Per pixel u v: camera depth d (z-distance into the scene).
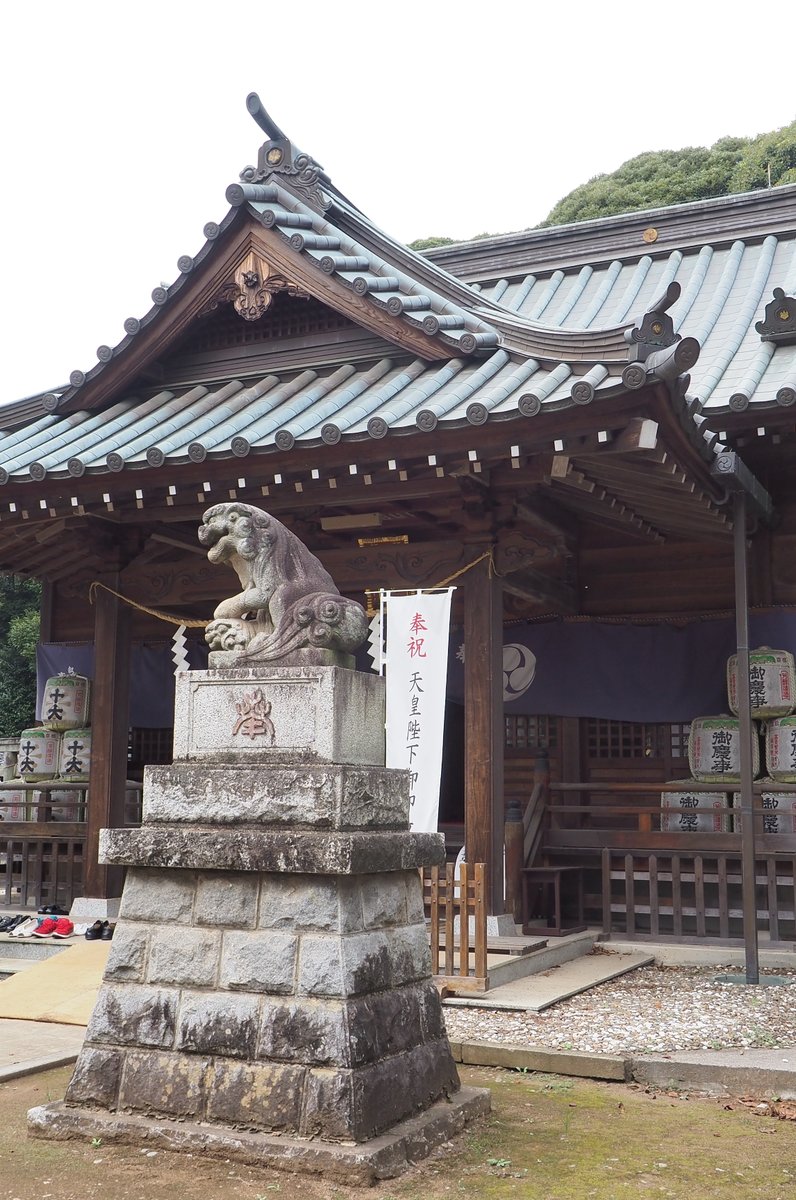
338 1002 4.97
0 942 10.41
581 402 8.45
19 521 11.42
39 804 12.72
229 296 11.56
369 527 11.91
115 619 12.19
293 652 5.64
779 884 10.80
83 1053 5.42
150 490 10.62
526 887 10.75
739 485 10.04
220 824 5.40
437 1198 4.59
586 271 16.44
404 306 10.68
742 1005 8.38
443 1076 5.68
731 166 33.44
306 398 10.88
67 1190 4.64
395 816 5.72
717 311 13.95
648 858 11.51
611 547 13.14
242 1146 4.88
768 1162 5.14
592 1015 7.93
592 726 13.22
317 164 12.07
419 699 9.87
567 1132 5.55
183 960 5.33
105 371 12.02
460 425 9.09
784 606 12.02
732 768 11.50
